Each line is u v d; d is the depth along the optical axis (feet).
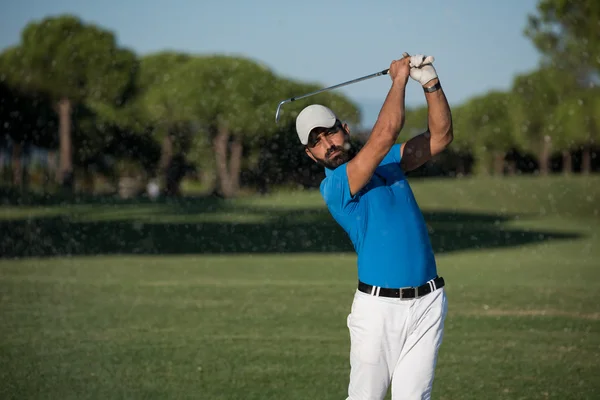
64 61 236.84
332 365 29.76
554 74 147.33
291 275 56.13
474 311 41.14
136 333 35.29
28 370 28.94
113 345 32.99
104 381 27.53
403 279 17.26
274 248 76.74
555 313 40.52
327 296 45.85
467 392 26.23
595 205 128.16
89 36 239.30
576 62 136.77
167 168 255.70
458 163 262.67
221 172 245.04
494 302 44.04
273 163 173.58
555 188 144.56
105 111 246.06
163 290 48.08
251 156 240.73
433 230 97.35
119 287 49.29
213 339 34.06
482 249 76.89
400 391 17.46
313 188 164.25
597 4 126.82
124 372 28.76
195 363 29.96
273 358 30.83
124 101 249.34
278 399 25.61
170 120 247.91
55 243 79.97
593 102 149.18
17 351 31.83
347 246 78.74
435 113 18.08
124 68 243.40
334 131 18.11
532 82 172.96
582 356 31.12
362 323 17.47
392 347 17.44
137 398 25.70
